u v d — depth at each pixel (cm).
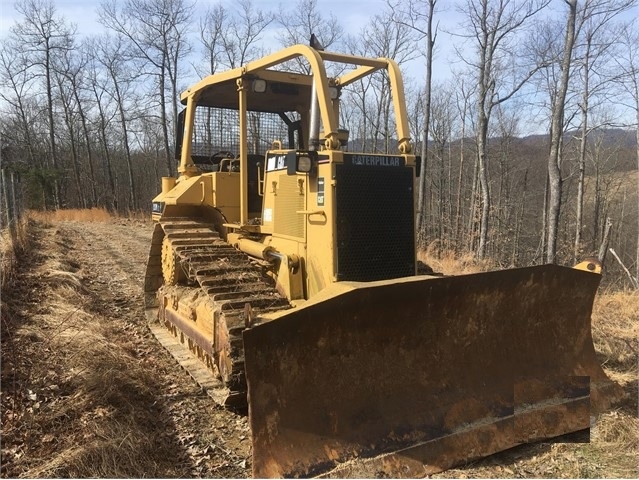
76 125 4172
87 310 736
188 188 615
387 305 366
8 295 711
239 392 427
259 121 665
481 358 410
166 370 548
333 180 421
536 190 3681
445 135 2953
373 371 366
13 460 346
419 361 384
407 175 456
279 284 481
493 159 3372
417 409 375
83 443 364
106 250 1389
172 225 616
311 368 346
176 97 2978
